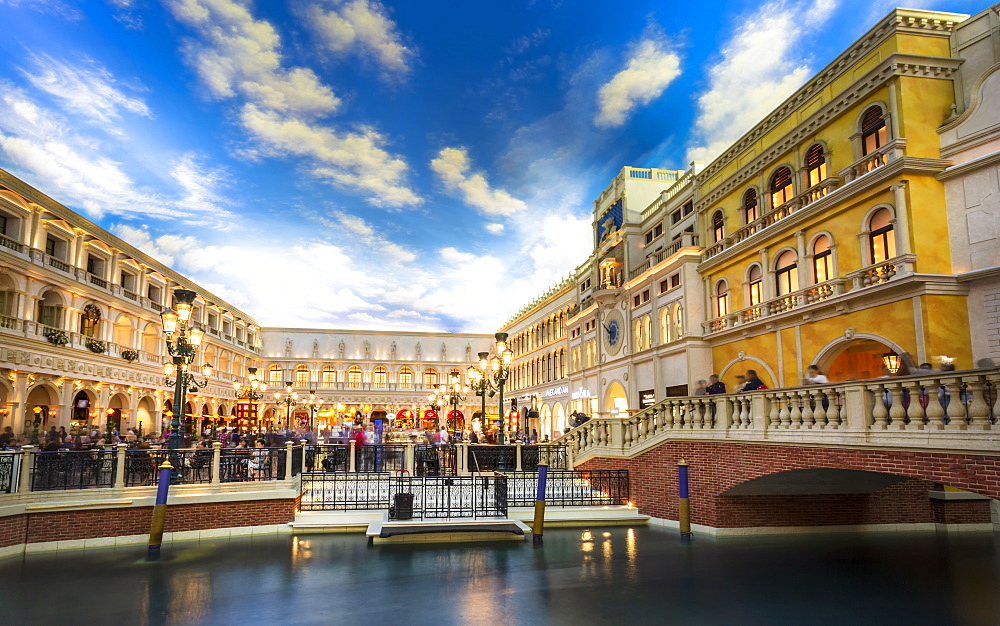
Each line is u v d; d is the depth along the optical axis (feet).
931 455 28.12
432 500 52.47
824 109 58.70
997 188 46.42
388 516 45.57
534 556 36.60
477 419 87.20
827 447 33.76
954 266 48.52
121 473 41.68
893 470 29.94
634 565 34.30
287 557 36.22
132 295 117.50
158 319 125.08
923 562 35.29
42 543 37.96
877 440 30.48
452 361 238.07
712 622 24.72
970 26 50.78
